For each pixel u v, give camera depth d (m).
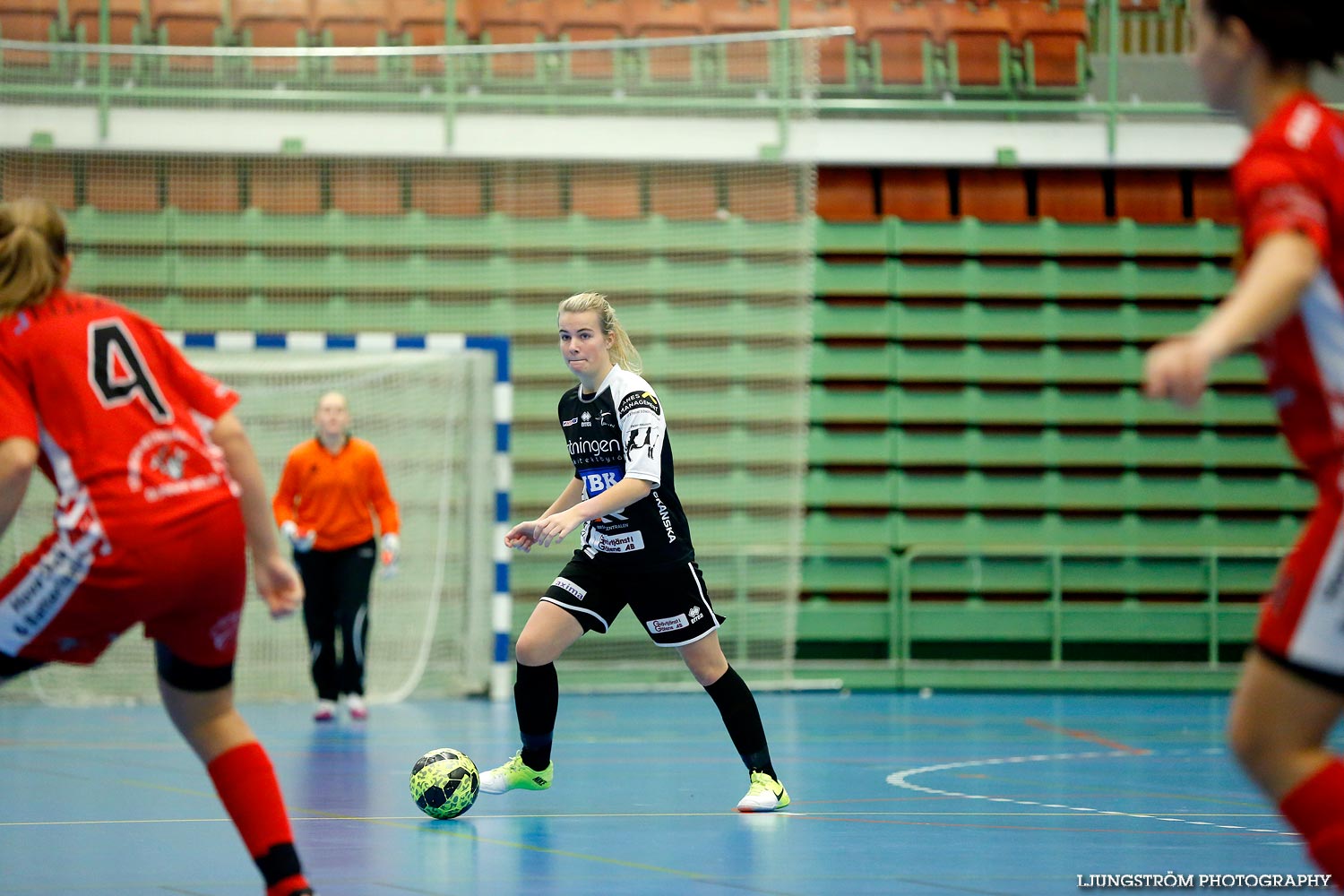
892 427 21.09
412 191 20.44
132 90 19.50
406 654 18.56
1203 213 21.92
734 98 20.67
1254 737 3.57
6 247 4.46
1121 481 21.12
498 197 20.52
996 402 21.19
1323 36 3.52
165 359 4.60
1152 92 22.50
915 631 20.23
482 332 20.39
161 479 4.40
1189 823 7.81
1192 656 20.78
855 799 8.89
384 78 20.58
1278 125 3.39
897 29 21.94
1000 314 21.33
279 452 18.94
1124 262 21.59
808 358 20.83
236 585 4.55
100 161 19.67
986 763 11.10
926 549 20.14
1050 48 22.23
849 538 20.80
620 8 21.84
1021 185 21.70
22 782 9.62
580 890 5.74
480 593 18.70
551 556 19.86
